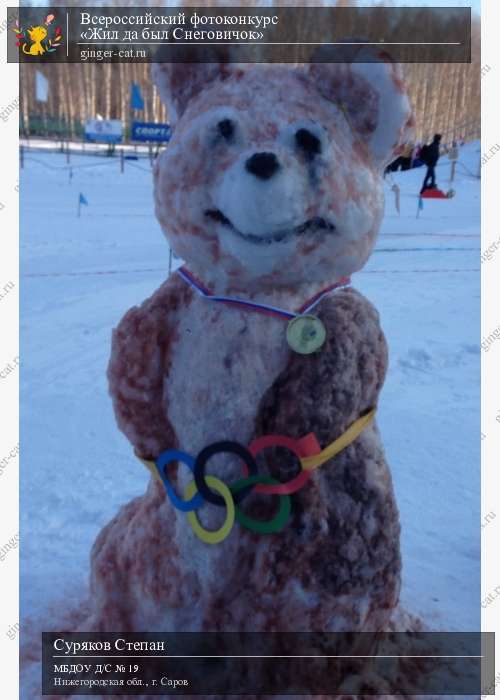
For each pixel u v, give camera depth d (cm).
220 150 191
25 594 288
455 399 483
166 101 214
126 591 226
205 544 203
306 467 196
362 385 202
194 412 202
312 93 199
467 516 345
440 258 976
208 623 208
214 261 198
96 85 2297
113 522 243
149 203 1537
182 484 208
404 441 421
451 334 621
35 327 644
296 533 199
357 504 201
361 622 205
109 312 690
